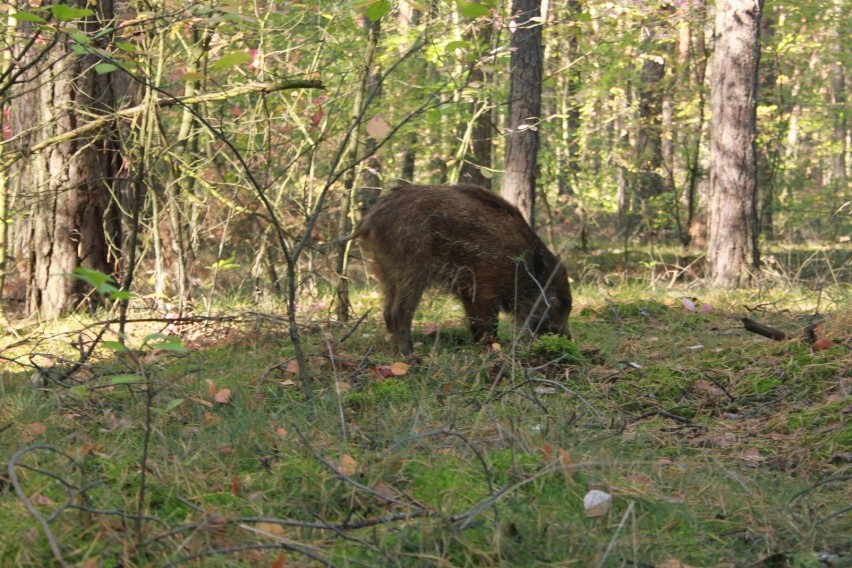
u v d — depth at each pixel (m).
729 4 10.87
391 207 6.70
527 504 3.58
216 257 10.42
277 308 7.84
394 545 3.19
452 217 6.70
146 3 7.16
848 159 26.34
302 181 8.62
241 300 8.73
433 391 5.37
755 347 6.44
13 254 10.11
